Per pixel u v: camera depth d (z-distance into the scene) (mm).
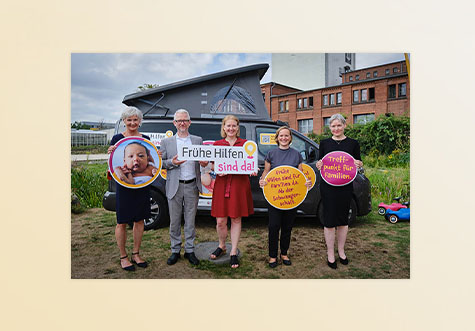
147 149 2547
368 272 2711
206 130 3432
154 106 3596
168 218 3414
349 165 2586
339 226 2715
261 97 3713
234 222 2619
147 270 2656
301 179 2609
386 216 3752
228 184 2547
